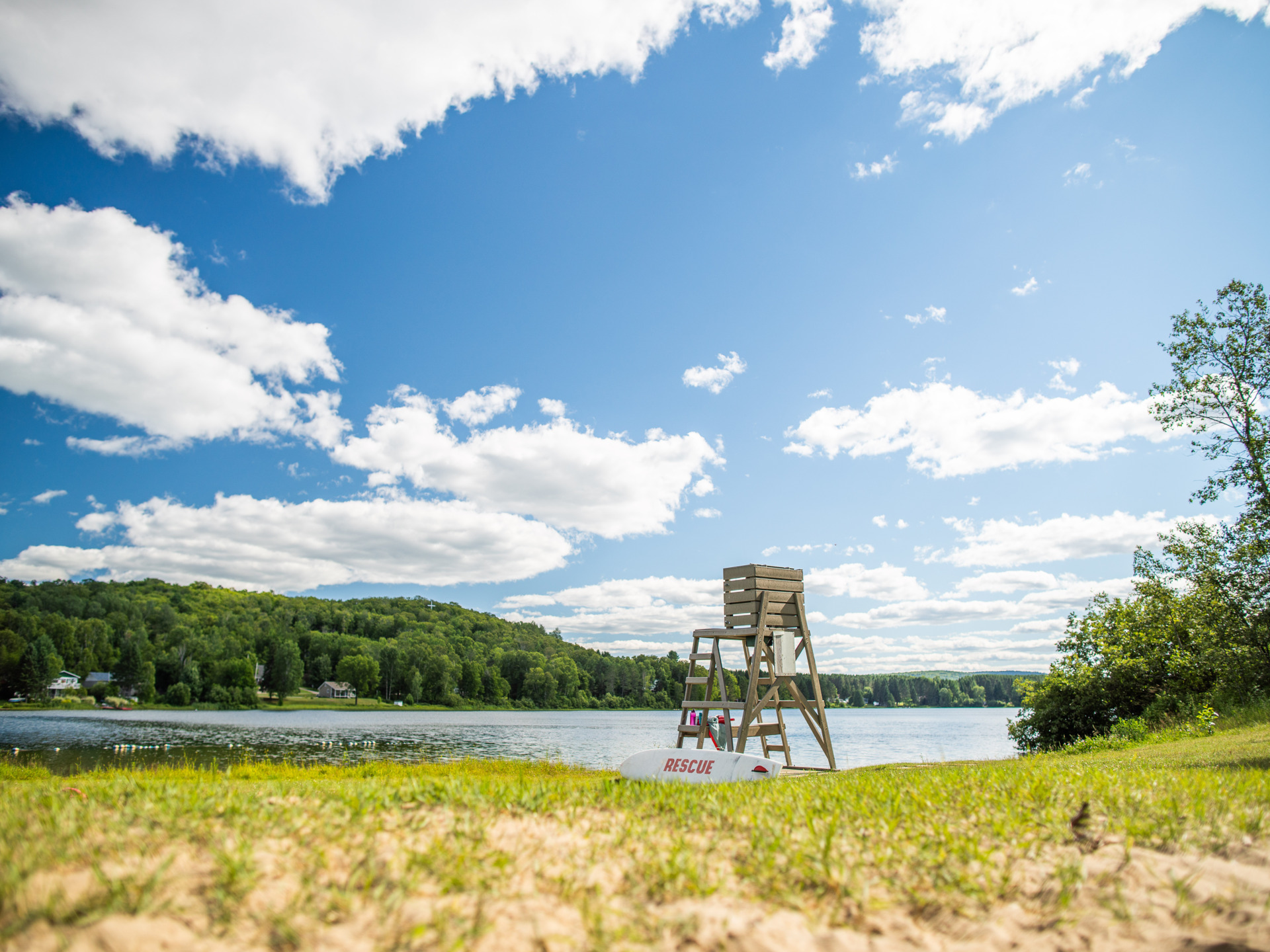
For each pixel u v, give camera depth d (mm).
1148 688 23484
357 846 4465
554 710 156625
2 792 5988
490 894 3779
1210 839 5000
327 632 172875
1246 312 13438
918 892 4113
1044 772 8391
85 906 3240
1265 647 12602
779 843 4828
